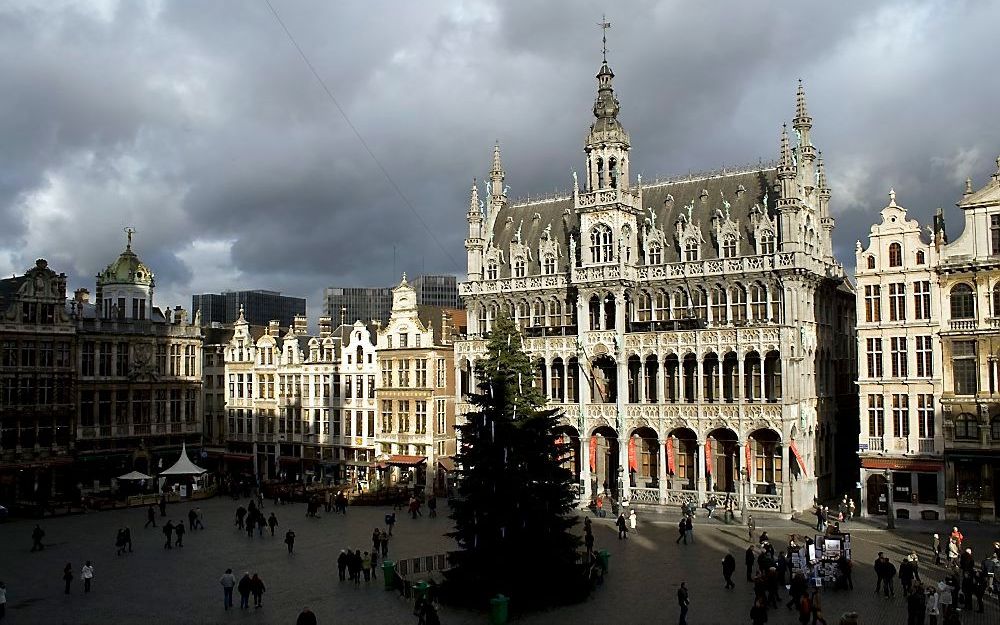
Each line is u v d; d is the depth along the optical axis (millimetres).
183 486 88125
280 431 102188
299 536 63656
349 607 43469
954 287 63656
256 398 104500
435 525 67375
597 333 76312
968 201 63062
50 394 86750
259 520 64812
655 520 66000
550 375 78812
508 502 43125
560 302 81625
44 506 77312
